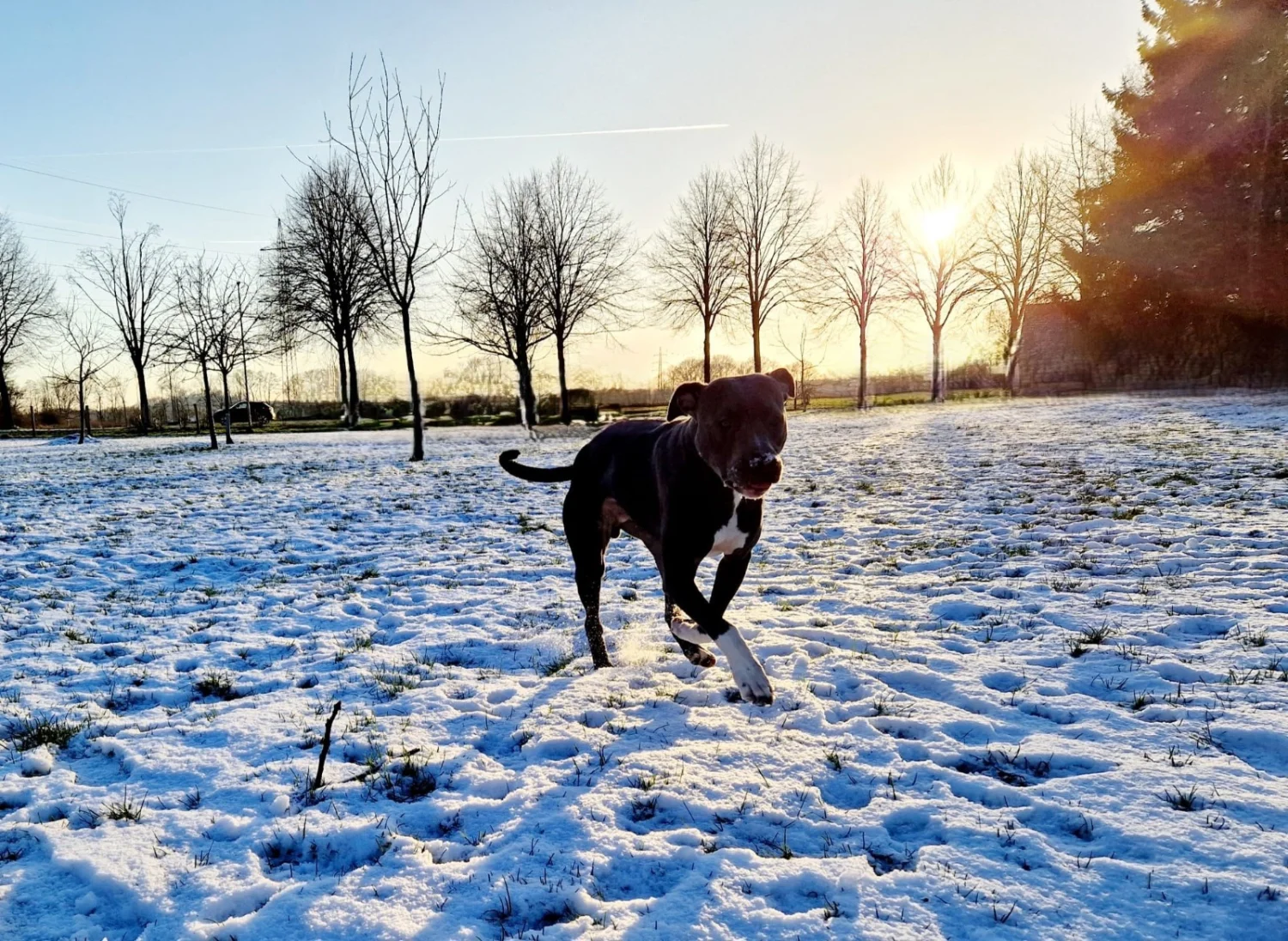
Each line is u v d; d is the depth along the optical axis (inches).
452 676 187.0
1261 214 1179.9
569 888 98.7
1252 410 792.9
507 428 1425.9
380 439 1210.6
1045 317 1560.0
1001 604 218.1
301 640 222.1
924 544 307.0
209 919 97.8
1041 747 131.9
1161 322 1347.2
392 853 109.5
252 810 124.6
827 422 1089.4
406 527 413.4
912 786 122.3
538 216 1450.5
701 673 179.9
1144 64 1328.7
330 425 1739.7
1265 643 172.7
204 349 1035.3
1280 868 93.4
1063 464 498.6
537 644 208.8
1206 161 1243.2
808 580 262.4
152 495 552.1
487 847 110.3
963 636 195.3
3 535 400.8
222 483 617.6
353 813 122.8
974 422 914.1
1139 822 106.8
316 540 382.3
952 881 96.0
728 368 2027.6
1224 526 291.9
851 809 117.6
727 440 149.8
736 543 165.9
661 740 142.9
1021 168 1605.6
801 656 181.6
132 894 103.2
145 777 138.6
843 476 525.0
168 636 231.6
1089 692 157.3
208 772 139.3
